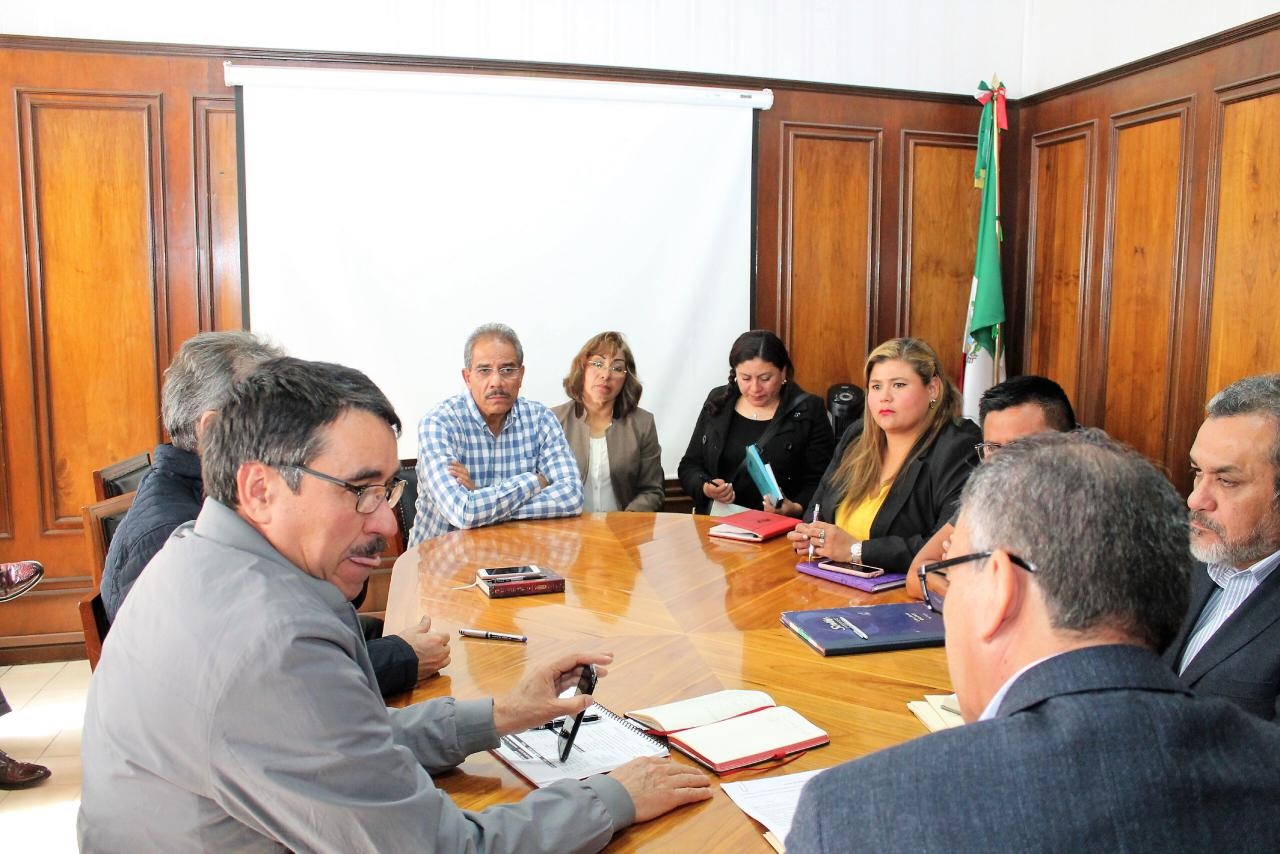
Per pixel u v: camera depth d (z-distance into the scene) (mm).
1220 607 1577
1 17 3592
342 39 3855
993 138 4246
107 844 1014
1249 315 3340
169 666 968
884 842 674
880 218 4422
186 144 3764
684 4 4156
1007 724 695
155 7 3701
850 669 1654
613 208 4148
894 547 2260
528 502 2895
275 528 1065
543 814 1088
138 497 1771
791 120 4289
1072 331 4211
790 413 3609
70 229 3709
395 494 1176
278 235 3854
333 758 949
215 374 1798
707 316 4293
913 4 4383
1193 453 1527
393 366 4016
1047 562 735
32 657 3770
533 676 1345
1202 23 3504
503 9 3984
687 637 1832
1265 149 3273
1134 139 3844
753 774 1266
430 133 3943
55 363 3740
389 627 1908
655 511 3557
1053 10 4293
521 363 3008
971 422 2508
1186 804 654
